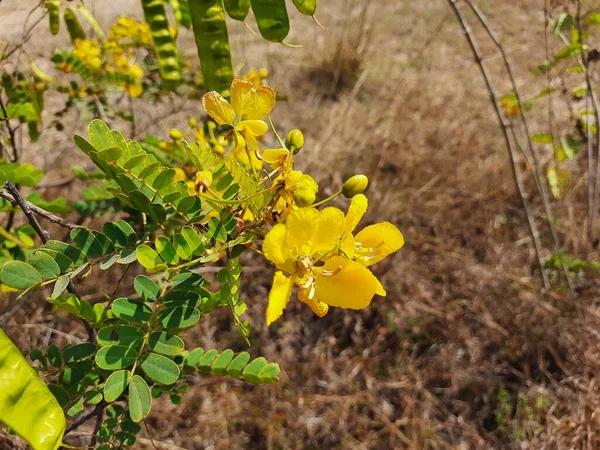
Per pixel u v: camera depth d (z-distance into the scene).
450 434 0.45
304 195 0.15
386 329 0.52
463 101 0.80
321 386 0.48
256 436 0.44
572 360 0.49
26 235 0.30
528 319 0.52
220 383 0.47
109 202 0.34
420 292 0.54
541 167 0.67
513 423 0.45
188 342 0.48
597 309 0.53
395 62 0.93
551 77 0.52
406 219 0.62
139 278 0.17
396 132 0.72
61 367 0.21
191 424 0.44
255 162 0.17
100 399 0.19
